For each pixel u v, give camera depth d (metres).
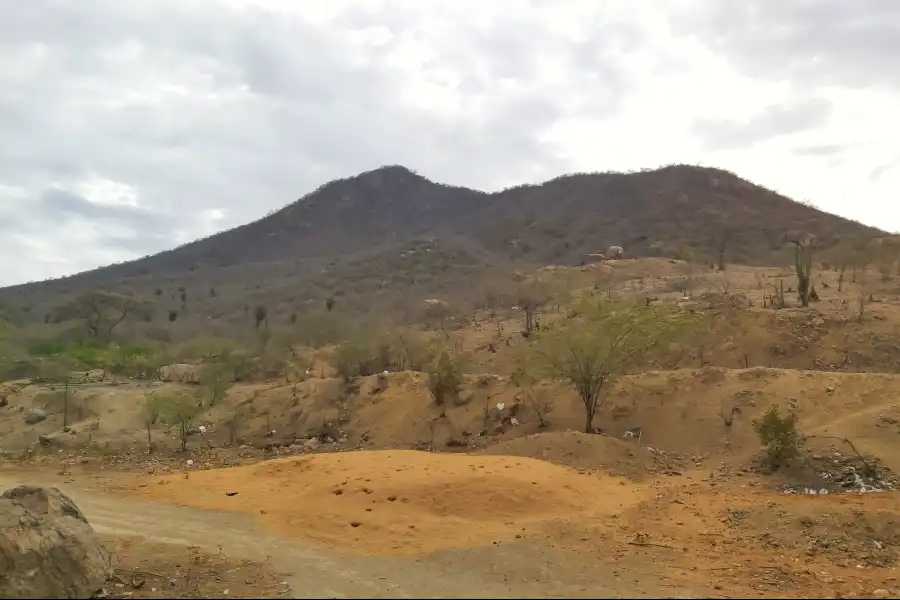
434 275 87.75
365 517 12.42
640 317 21.45
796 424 18.23
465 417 24.28
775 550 10.80
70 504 9.98
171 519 13.32
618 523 12.40
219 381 30.36
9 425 28.88
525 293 51.12
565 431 19.88
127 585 9.40
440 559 10.39
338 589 9.16
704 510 13.41
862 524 11.59
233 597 8.88
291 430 26.42
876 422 17.25
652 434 20.44
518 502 13.23
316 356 38.31
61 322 63.75
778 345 25.89
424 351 33.69
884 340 24.86
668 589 9.05
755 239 87.44
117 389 32.50
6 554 8.32
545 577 9.55
